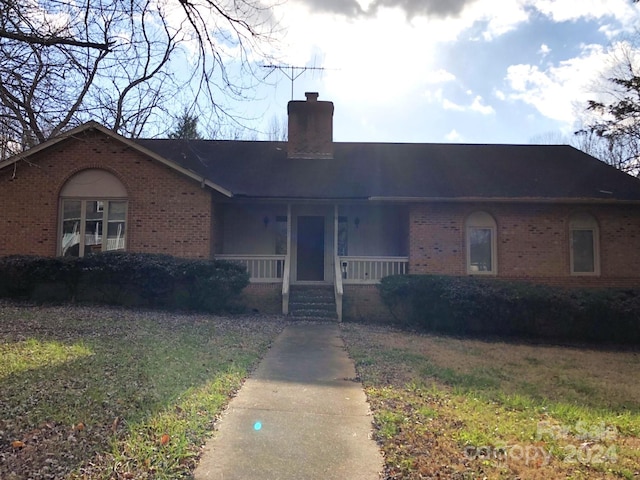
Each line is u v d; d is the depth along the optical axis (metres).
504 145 18.34
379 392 5.74
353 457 3.90
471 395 5.82
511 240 14.05
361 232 15.99
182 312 11.68
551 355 9.31
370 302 13.50
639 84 22.25
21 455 3.61
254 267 14.35
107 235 13.14
